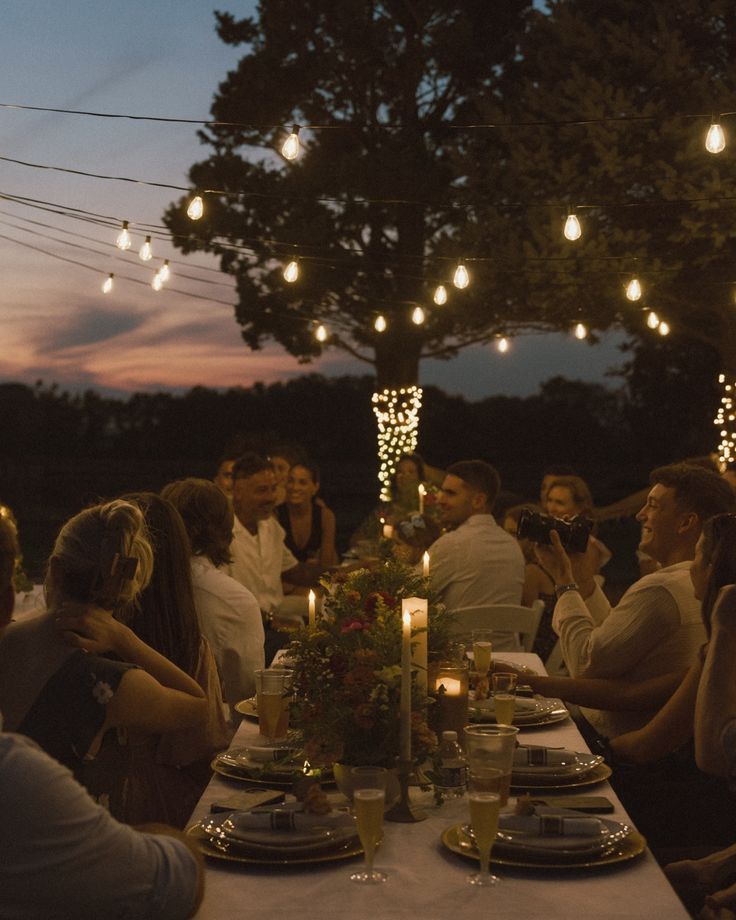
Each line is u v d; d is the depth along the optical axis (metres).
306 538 8.48
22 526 18.34
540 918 1.95
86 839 1.71
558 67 13.68
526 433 25.94
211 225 17.53
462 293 13.91
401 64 17.31
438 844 2.33
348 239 17.45
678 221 12.74
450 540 5.33
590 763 2.83
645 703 3.59
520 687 3.71
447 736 2.65
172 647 3.10
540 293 13.06
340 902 2.02
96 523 2.57
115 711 2.43
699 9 13.48
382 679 2.49
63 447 25.38
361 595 2.80
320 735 2.52
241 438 8.25
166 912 1.82
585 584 4.19
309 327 18.05
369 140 17.94
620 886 2.09
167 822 2.93
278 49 17.34
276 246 17.42
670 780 3.30
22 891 1.67
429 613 2.88
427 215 16.91
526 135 13.45
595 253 12.58
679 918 1.95
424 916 1.96
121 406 25.88
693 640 3.59
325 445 26.42
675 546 3.75
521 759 2.83
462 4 17.11
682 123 12.33
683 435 21.58
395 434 12.83
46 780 1.69
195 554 3.88
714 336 14.52
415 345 17.44
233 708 3.87
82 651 2.47
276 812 2.33
